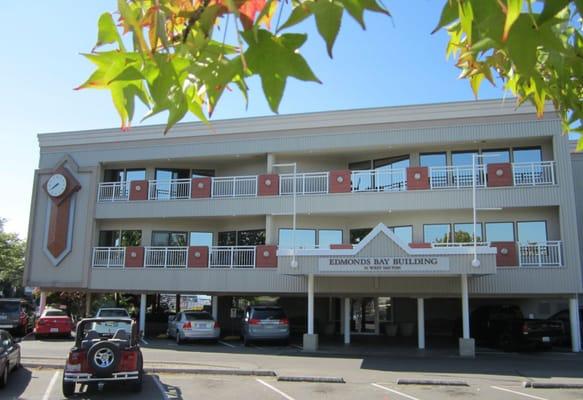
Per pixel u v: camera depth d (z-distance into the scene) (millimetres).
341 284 22953
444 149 24797
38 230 28219
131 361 12133
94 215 27594
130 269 26234
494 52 2293
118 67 1623
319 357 19141
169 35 1760
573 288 21016
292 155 26672
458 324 25359
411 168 23547
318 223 26266
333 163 27000
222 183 26375
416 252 19672
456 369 16359
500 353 20500
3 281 58500
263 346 22906
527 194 22219
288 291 23688
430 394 12773
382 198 23656
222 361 17938
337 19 1322
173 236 28438
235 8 1354
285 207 24766
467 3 1436
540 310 25281
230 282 24594
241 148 26188
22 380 14219
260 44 1489
